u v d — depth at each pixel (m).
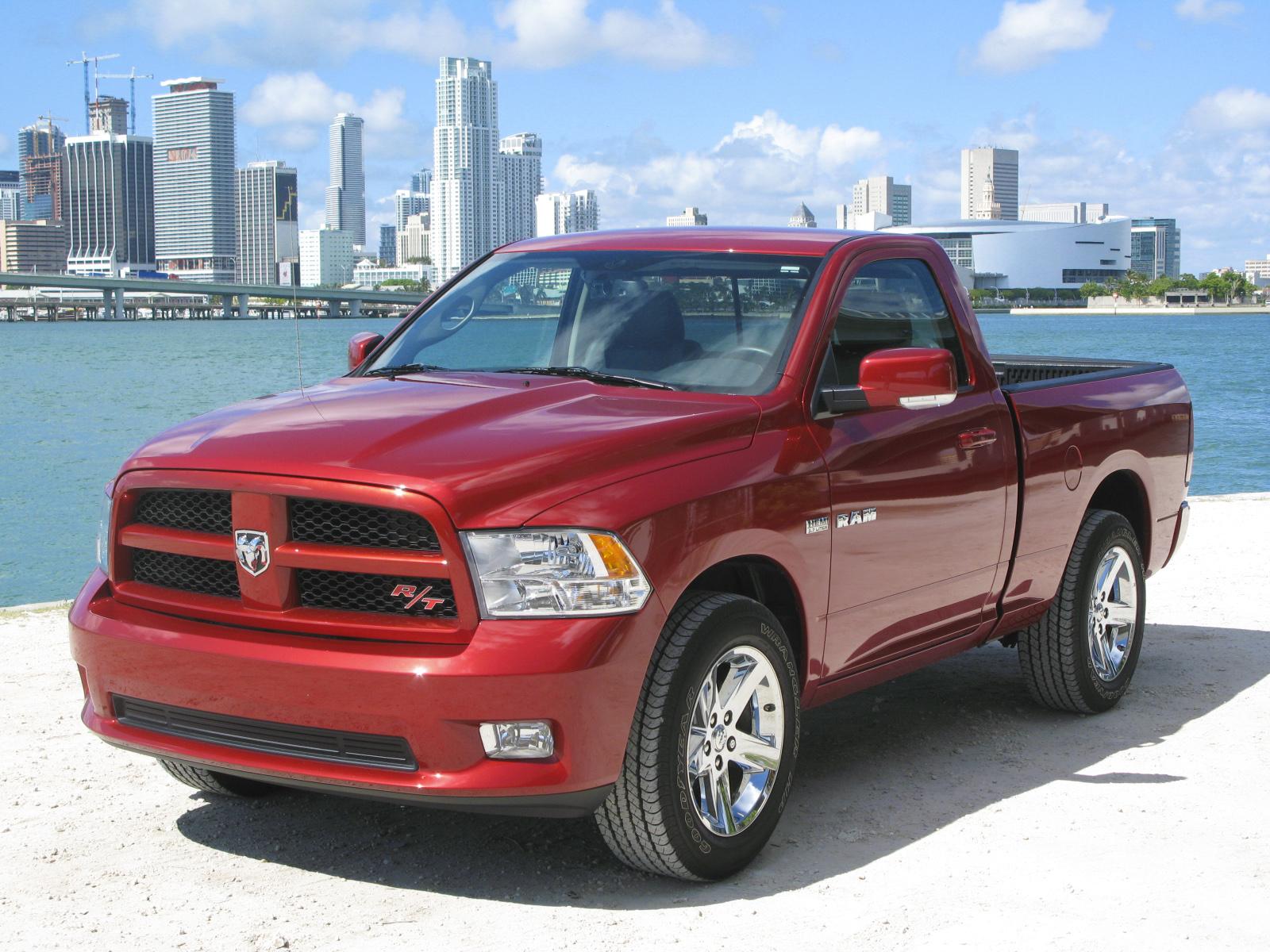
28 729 5.27
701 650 3.54
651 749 3.46
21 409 41.94
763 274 4.42
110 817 4.30
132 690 3.66
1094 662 5.45
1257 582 8.30
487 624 3.29
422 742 3.29
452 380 4.25
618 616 3.35
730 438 3.81
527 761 3.32
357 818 4.29
